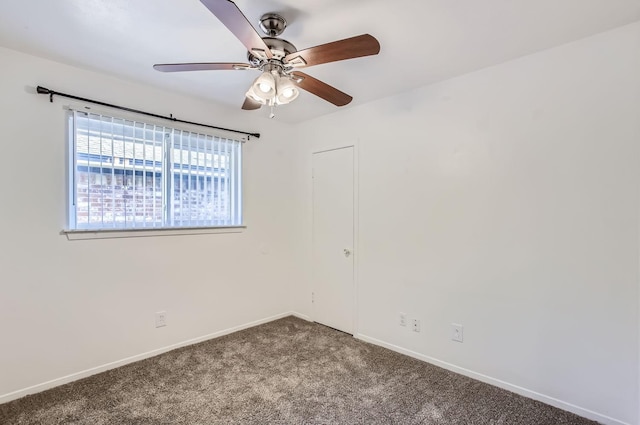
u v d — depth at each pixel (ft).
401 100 9.30
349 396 7.13
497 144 7.54
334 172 11.16
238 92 9.37
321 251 11.62
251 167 11.35
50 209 7.43
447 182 8.37
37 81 7.25
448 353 8.37
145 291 8.89
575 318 6.57
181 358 8.89
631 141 6.01
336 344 9.90
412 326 9.06
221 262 10.55
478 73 7.82
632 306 6.00
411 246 9.09
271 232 12.01
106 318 8.23
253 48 5.32
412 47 6.74
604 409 6.26
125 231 8.51
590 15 5.67
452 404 6.85
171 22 5.92
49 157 7.42
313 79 6.37
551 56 6.81
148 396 7.09
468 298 8.03
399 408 6.71
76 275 7.79
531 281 7.10
